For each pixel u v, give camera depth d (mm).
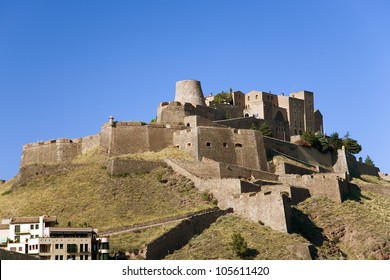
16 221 166625
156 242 154625
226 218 170125
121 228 166625
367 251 163750
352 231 170500
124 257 152000
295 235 159750
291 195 180250
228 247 154250
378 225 172250
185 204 178000
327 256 157875
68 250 150875
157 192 184625
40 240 151000
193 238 163125
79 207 183250
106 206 181125
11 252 109688
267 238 158000
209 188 180375
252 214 169250
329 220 174875
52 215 181750
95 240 153500
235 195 174500
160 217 169875
